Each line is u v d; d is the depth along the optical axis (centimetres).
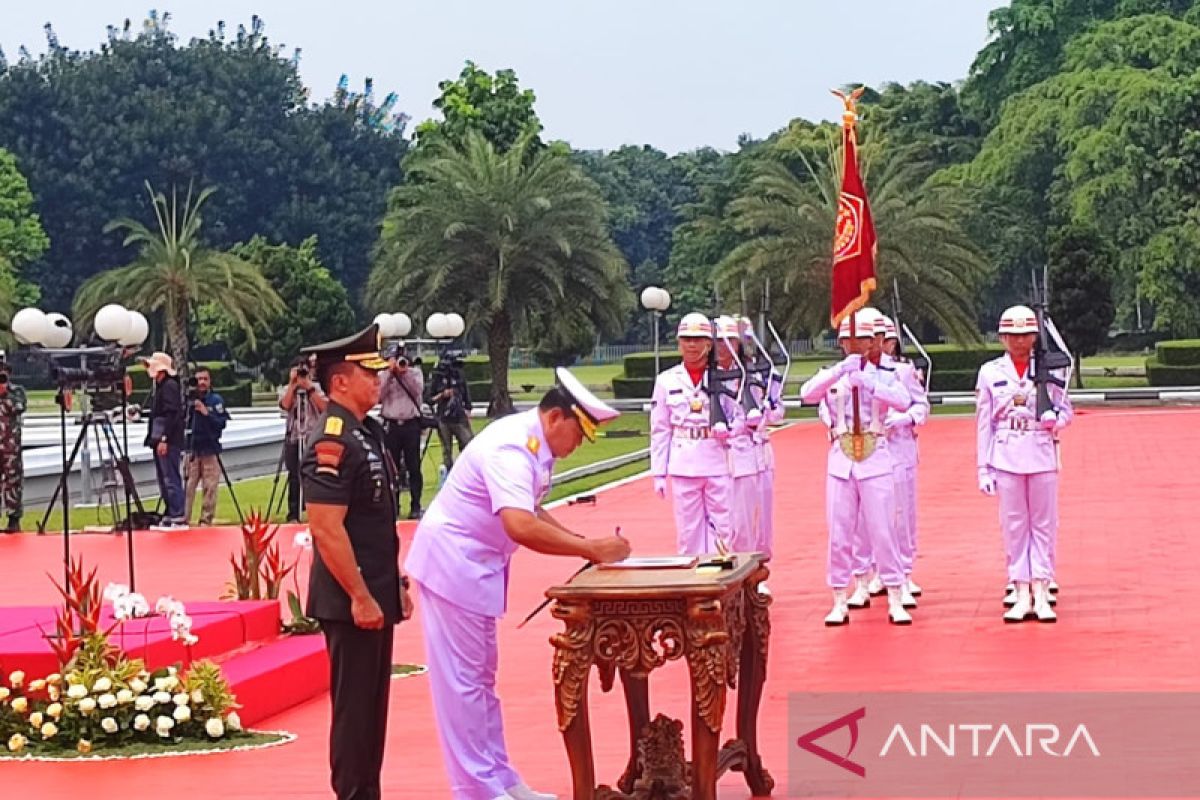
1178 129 6081
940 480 2547
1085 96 6347
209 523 2220
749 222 4769
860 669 1112
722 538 1290
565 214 4369
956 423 3994
